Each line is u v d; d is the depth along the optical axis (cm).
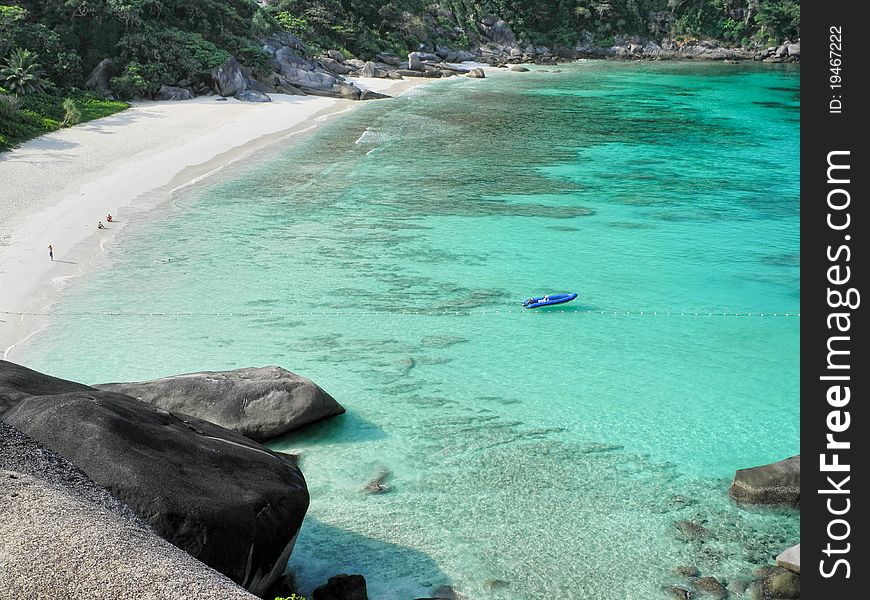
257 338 2930
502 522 1902
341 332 2994
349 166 5531
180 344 2873
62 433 1406
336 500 1969
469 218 4394
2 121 5703
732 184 5212
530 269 3653
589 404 2491
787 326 3058
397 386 2583
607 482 2077
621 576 1720
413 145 6300
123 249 3797
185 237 3991
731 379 2656
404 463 2142
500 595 1662
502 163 5722
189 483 1399
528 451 2217
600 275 3594
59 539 1010
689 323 3097
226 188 4888
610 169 5600
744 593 1667
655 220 4400
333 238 4031
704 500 1998
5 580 943
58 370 2667
